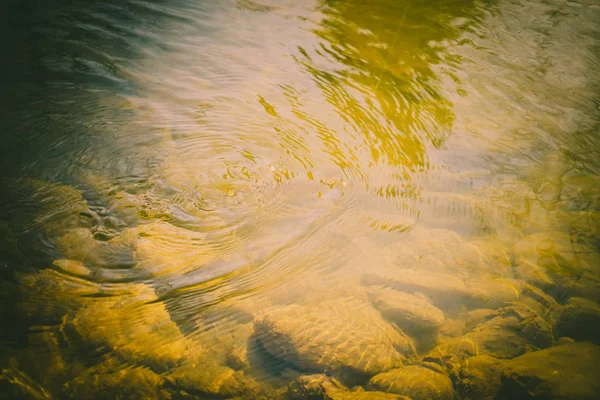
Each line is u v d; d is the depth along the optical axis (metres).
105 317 1.66
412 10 3.32
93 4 2.93
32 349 1.58
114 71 2.42
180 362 1.60
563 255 1.87
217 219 1.92
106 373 1.57
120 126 2.18
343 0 3.38
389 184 2.05
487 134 2.26
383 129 2.25
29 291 1.68
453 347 1.67
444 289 1.78
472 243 1.90
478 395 1.58
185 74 2.45
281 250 1.84
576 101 2.43
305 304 1.71
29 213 1.86
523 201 2.02
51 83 2.31
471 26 3.15
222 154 2.11
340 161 2.12
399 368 1.62
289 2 3.24
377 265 1.82
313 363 1.61
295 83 2.44
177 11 2.99
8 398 1.51
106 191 1.96
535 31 3.11
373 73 2.55
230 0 3.18
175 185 2.00
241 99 2.34
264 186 2.02
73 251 1.79
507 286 1.79
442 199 2.01
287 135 2.20
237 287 1.75
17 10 2.75
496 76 2.59
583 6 3.50
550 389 1.54
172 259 1.80
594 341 1.68
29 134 2.10
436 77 2.55
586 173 2.12
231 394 1.56
